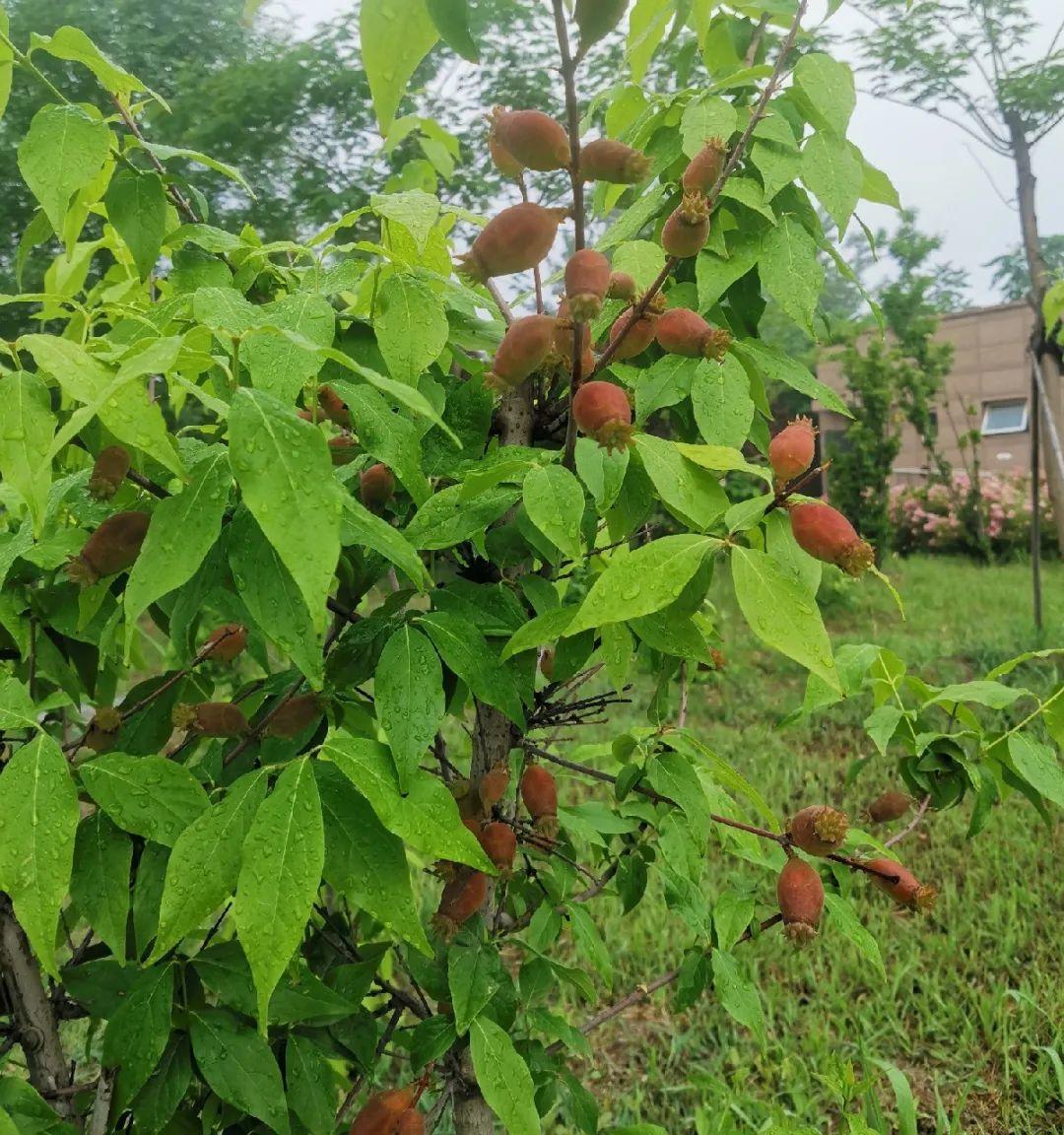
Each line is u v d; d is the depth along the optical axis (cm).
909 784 186
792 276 139
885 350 1372
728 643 852
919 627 928
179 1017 128
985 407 1881
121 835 115
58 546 124
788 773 547
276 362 108
